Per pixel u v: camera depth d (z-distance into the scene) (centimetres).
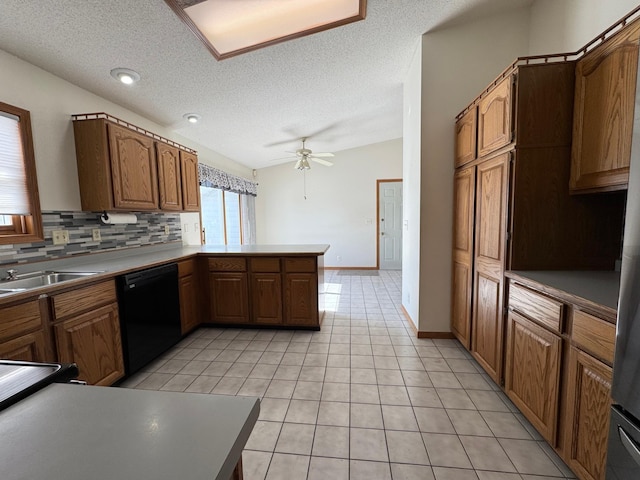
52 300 161
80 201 236
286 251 298
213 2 176
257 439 158
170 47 211
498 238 188
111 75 231
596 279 151
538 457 145
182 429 46
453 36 256
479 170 215
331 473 137
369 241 658
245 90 292
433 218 273
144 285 227
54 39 184
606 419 109
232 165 553
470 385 206
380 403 187
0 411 50
